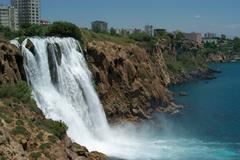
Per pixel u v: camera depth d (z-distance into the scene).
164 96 120.31
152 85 117.06
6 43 66.94
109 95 97.50
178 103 127.31
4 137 44.56
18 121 52.16
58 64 79.94
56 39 84.19
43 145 49.81
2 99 57.09
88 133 76.75
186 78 197.12
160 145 74.62
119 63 104.75
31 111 58.84
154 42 176.25
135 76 109.81
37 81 73.19
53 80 78.25
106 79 98.12
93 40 107.38
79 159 53.38
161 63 174.12
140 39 171.75
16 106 56.72
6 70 63.50
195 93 151.88
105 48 102.88
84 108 84.00
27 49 72.31
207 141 78.75
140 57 123.94
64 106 74.50
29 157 46.97
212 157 67.62
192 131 87.75
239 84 183.25
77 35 98.19
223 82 193.12
